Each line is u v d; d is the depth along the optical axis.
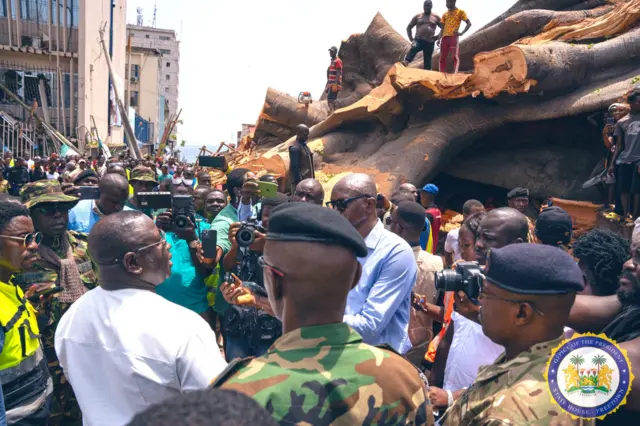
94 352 2.06
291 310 1.57
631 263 2.15
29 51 27.33
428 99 10.59
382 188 9.62
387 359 1.52
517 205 6.23
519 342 1.71
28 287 3.42
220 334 4.91
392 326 2.97
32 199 3.53
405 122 11.34
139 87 55.84
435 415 2.51
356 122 11.99
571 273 1.63
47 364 3.23
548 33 10.94
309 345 1.49
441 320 3.47
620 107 7.32
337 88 14.09
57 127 28.14
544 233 3.62
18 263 2.84
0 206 2.81
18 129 23.98
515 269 1.65
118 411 2.00
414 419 1.49
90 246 2.19
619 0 11.98
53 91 28.30
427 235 5.55
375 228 2.96
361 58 15.23
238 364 1.47
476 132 10.29
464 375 2.66
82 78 28.06
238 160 14.03
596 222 7.79
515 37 12.12
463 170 10.91
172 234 4.41
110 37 32.53
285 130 15.13
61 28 28.16
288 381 1.38
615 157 7.31
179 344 1.99
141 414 0.80
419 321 3.79
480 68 9.31
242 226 3.62
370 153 11.34
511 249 1.72
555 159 10.22
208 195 5.53
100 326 2.06
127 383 1.98
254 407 0.85
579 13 11.77
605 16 10.46
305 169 8.74
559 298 1.63
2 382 2.64
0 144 23.08
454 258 5.75
